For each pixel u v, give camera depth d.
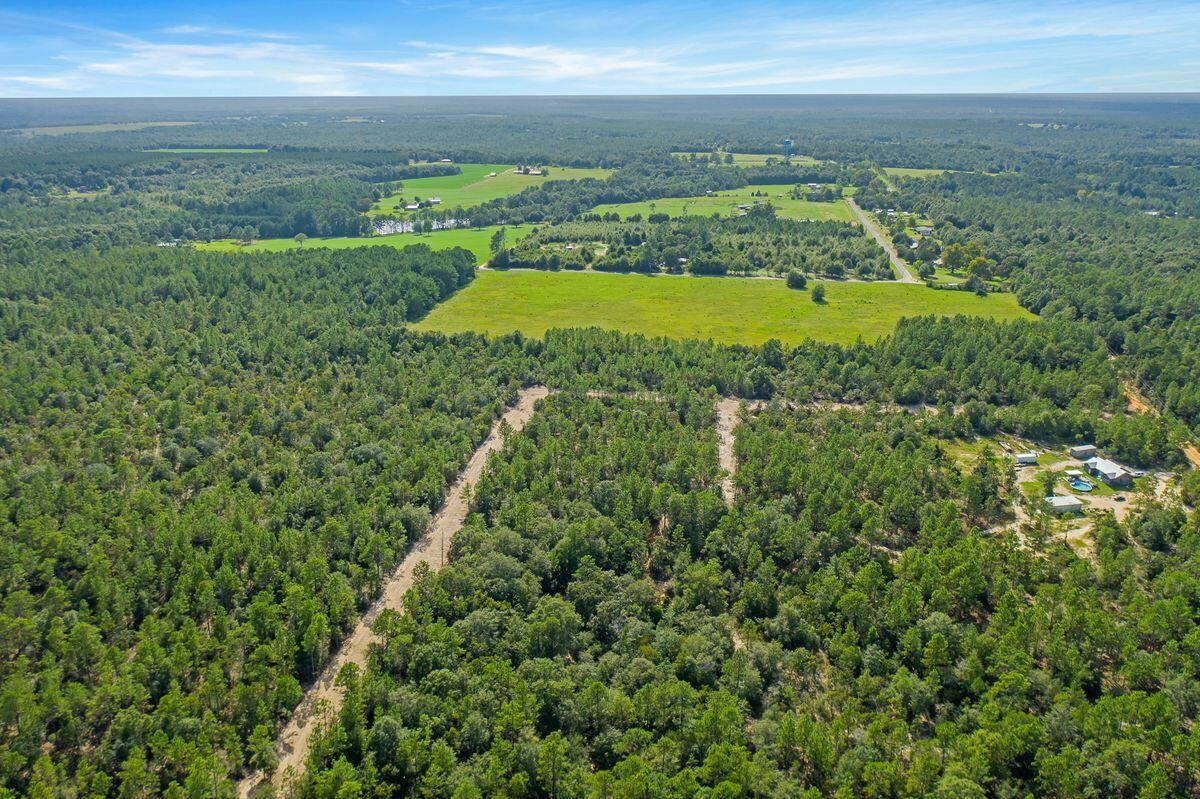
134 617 130.75
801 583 140.62
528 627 124.25
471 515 156.88
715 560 143.62
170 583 134.88
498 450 195.12
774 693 115.69
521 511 153.38
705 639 121.88
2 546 134.62
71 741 106.19
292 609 127.56
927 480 174.25
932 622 124.19
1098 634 120.62
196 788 94.56
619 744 104.62
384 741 103.00
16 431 180.50
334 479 168.12
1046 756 100.75
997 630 125.56
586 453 183.38
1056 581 141.38
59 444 176.25
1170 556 145.38
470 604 130.38
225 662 119.38
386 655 120.25
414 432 189.00
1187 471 185.38
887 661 121.12
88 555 138.38
